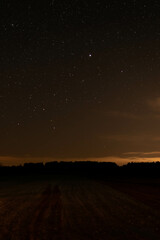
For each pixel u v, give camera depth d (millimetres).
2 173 109812
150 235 9305
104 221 11727
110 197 21391
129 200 19453
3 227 10586
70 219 12156
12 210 14961
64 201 18781
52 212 14086
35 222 11500
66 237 8984
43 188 31672
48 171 126062
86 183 42531
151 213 13891
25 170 124562
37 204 17344
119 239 8766
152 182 45656
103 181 49719
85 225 10875
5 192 26906
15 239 8703
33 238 8836
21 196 22625
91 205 16766
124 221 11758
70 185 37312
